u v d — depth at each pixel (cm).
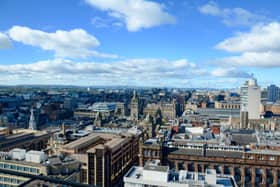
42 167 10256
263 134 18462
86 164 13038
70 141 18800
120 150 15462
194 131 19725
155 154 13000
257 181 12206
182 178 8962
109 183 13225
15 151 11656
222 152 13112
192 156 12750
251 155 12281
